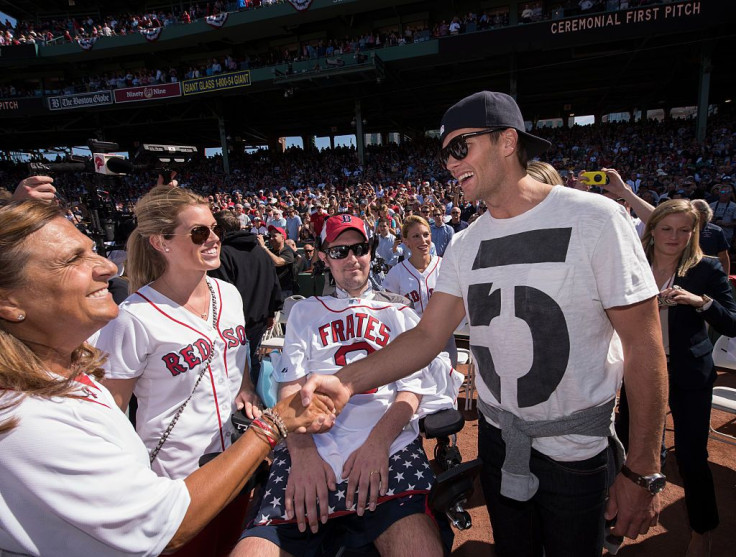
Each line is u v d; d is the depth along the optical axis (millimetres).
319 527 1640
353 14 27672
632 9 18688
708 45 19734
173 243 1795
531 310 1373
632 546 2484
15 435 867
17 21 36344
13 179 37781
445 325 1719
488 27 24609
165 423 1762
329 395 1499
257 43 31344
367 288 2271
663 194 12938
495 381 1530
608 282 1277
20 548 903
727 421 3824
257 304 3467
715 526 2154
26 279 960
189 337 1786
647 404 1285
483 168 1401
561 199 1379
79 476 916
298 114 36281
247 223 12242
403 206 13484
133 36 29000
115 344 1649
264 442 1296
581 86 29703
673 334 2213
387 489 1627
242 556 1469
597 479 1432
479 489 3166
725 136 20906
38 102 28969
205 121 35719
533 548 1627
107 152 3955
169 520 1037
